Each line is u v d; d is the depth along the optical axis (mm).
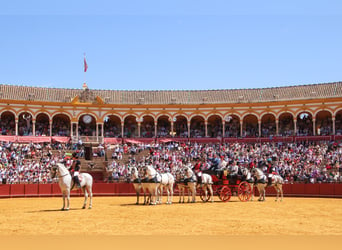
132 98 74812
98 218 24094
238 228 20312
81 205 34094
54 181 52531
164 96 75438
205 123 72625
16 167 55438
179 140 71500
